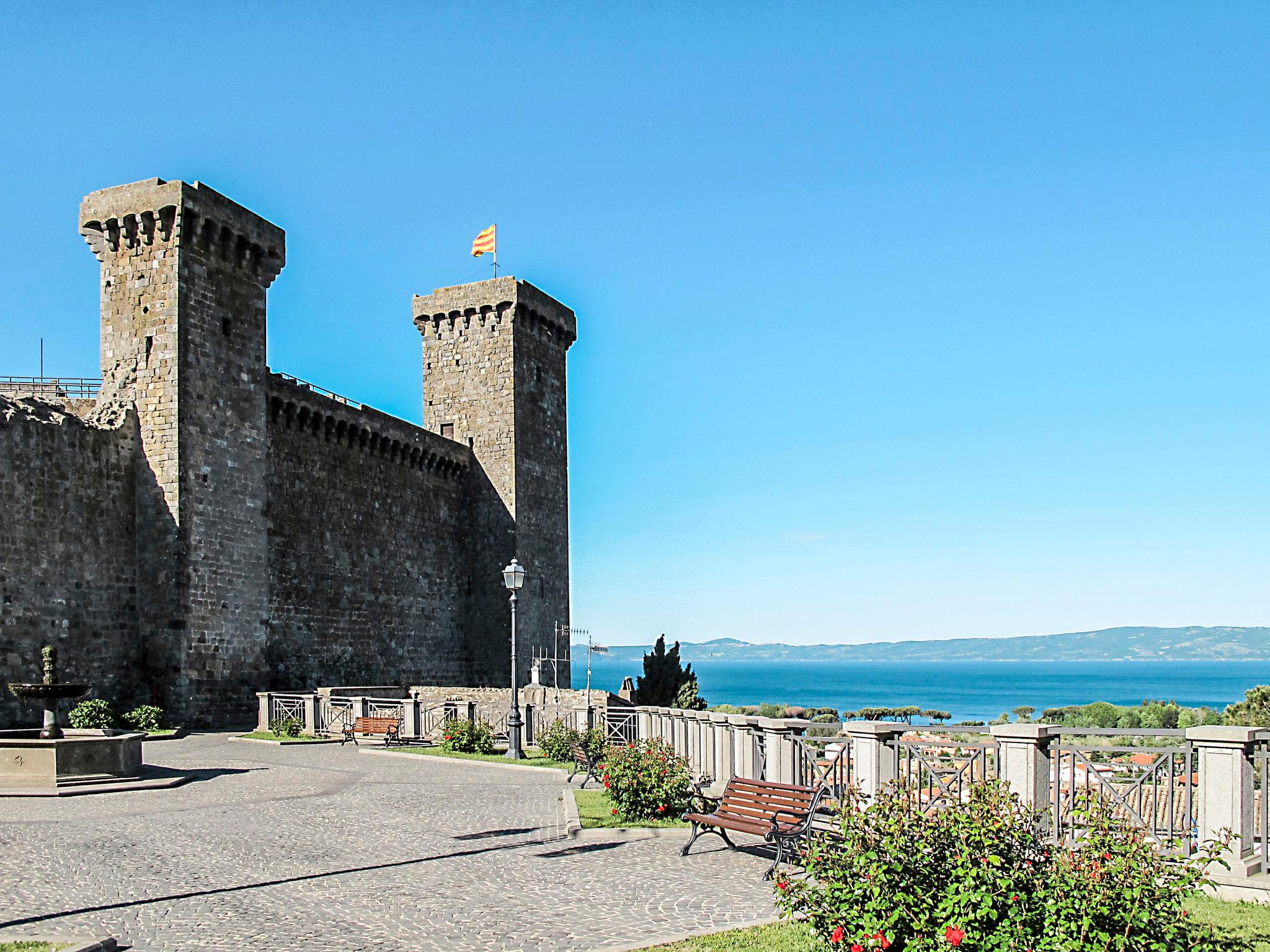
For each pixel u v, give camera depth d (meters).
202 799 25.06
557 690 47.56
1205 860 11.19
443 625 67.62
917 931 10.75
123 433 45.91
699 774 24.84
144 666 45.34
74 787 25.97
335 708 42.50
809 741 19.25
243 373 49.81
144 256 47.12
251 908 14.45
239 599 48.50
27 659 40.94
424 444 65.88
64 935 13.06
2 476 40.66
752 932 12.95
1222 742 14.60
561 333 76.62
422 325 73.06
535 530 71.81
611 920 13.81
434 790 26.67
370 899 14.95
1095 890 10.38
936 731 16.75
